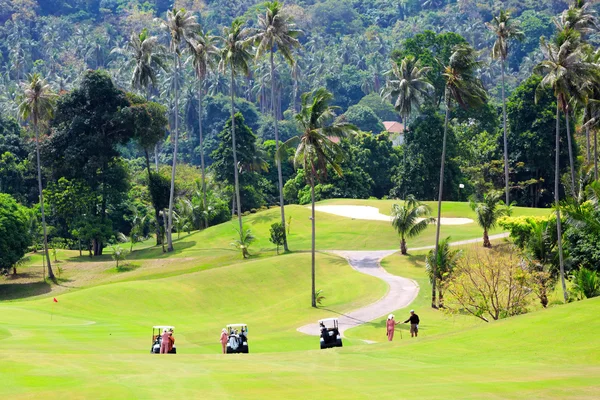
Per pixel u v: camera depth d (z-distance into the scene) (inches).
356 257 4441.4
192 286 3814.0
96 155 5890.8
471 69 3336.6
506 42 5354.3
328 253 4564.5
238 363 1615.4
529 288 2819.9
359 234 5201.8
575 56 3024.1
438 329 2795.3
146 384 1283.2
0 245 4638.3
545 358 1595.7
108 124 5925.2
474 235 4680.1
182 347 2341.3
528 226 3634.4
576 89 3083.2
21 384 1264.8
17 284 4736.7
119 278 4655.5
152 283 3818.9
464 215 5487.2
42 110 4911.4
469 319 2955.2
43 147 5915.4
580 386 1264.8
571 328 1788.9
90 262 5511.8
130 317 3235.7
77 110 5959.6
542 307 2935.5
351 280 3843.5
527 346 1716.3
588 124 3681.1
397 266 4138.8
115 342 2247.8
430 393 1219.9
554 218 3189.0
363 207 6190.9
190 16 5556.1
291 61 4837.6
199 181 7667.3
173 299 3597.4
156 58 5964.6
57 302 3408.0
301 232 5492.1
